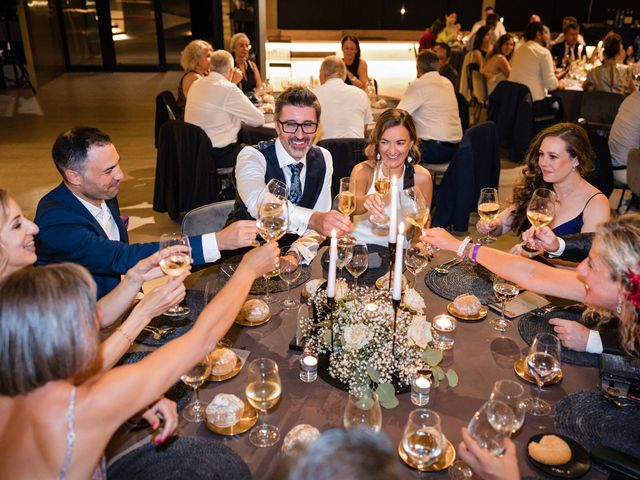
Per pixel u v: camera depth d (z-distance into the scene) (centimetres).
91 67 1155
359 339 145
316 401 150
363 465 72
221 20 686
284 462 80
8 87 980
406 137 262
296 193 254
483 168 414
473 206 421
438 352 152
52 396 108
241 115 452
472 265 223
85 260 208
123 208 479
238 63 591
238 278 139
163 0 1201
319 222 205
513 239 423
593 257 158
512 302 199
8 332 103
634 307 152
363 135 446
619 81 570
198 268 273
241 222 192
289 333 179
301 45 1427
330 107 433
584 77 669
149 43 1234
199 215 257
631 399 151
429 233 206
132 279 171
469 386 156
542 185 259
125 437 138
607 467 128
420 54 472
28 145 653
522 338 179
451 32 966
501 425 120
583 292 184
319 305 166
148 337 176
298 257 194
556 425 143
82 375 134
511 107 594
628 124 420
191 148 421
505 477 114
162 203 443
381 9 1479
